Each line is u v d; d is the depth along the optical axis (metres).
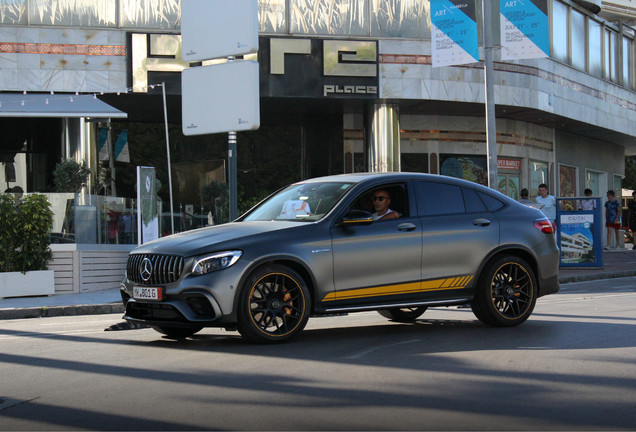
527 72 26.42
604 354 7.27
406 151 27.70
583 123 30.78
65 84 22.55
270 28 23.62
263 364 6.93
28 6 22.44
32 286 15.74
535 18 17.52
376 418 5.01
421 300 8.80
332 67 23.59
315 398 5.57
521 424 4.86
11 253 15.62
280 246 7.99
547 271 9.68
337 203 8.56
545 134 31.67
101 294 16.31
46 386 6.23
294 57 23.42
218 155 26.98
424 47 24.36
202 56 14.52
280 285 8.09
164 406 5.41
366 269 8.45
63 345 8.63
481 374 6.37
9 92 22.64
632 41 35.88
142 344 8.47
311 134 27.17
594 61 32.22
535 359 7.03
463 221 9.14
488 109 17.70
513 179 29.89
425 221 8.91
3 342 9.17
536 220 9.71
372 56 23.84
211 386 6.04
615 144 38.59
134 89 22.67
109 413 5.25
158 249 8.12
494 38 25.38
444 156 28.08
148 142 26.45
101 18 22.73
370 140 25.30
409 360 7.02
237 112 14.06
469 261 9.09
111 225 17.98
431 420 4.95
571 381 6.09
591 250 20.64
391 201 8.88
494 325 9.29
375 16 24.16
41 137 25.31
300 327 8.12
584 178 35.16
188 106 14.64
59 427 4.92
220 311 7.74
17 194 15.99
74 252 16.72
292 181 27.28
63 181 21.92
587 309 11.28
